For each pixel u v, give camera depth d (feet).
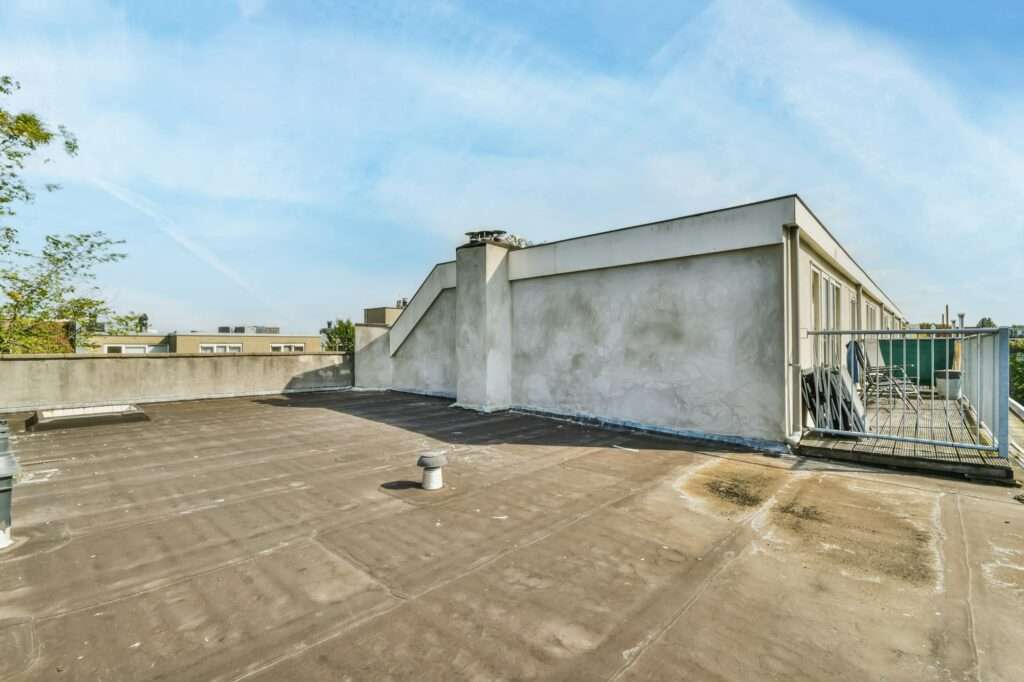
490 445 23.72
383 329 51.21
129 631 8.32
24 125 44.65
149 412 35.40
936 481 17.21
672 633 8.29
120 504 15.20
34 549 11.82
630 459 20.81
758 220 22.25
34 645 7.89
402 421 30.89
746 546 11.93
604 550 11.73
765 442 22.22
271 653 7.71
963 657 7.57
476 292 34.86
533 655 7.67
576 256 30.27
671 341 25.76
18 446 23.91
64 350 52.03
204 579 10.28
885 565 10.82
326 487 16.98
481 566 10.88
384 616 8.82
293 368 48.88
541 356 33.19
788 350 22.15
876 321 59.77
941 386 35.06
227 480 17.89
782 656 7.65
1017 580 10.04
